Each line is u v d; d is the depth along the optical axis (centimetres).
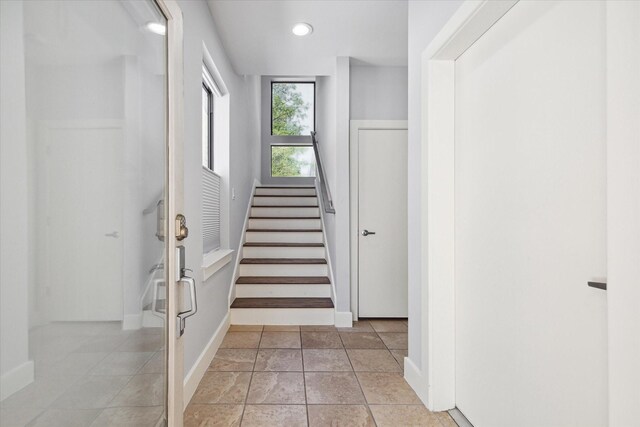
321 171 405
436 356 171
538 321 114
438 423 161
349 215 312
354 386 196
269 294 333
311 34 262
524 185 121
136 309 94
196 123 195
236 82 340
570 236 101
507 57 130
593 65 93
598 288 90
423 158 176
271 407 174
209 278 225
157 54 104
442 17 159
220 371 213
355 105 324
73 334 70
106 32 80
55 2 64
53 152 64
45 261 62
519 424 124
